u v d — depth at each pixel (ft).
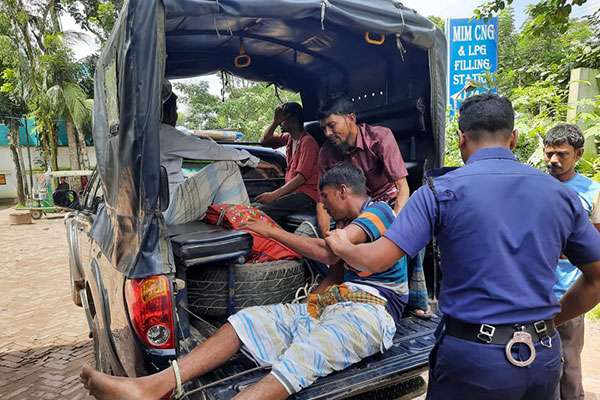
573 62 21.57
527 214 4.60
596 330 13.62
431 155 9.64
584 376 10.88
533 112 19.53
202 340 6.81
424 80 9.61
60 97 56.54
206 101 52.85
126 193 6.41
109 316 7.50
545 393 4.68
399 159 8.86
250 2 6.57
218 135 14.64
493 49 21.80
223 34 9.59
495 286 4.52
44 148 60.80
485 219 4.59
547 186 4.74
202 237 6.99
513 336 4.46
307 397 5.52
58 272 23.53
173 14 6.06
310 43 10.56
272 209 10.67
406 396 6.90
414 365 6.30
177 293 6.72
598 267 4.90
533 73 23.30
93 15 58.29
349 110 8.87
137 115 5.91
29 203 56.54
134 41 5.87
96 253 8.76
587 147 18.65
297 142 11.91
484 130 5.10
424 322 7.94
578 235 4.86
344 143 9.04
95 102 8.74
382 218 6.53
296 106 11.87
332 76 12.71
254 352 6.12
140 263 5.91
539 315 4.56
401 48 8.41
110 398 5.22
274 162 14.37
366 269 5.20
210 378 5.98
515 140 5.36
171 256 6.05
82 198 13.16
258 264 7.79
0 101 62.03
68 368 12.15
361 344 6.16
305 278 8.64
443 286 5.03
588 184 7.86
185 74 12.23
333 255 6.73
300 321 6.52
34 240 34.55
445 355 4.84
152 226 5.97
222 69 12.16
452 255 4.82
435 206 4.89
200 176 8.50
